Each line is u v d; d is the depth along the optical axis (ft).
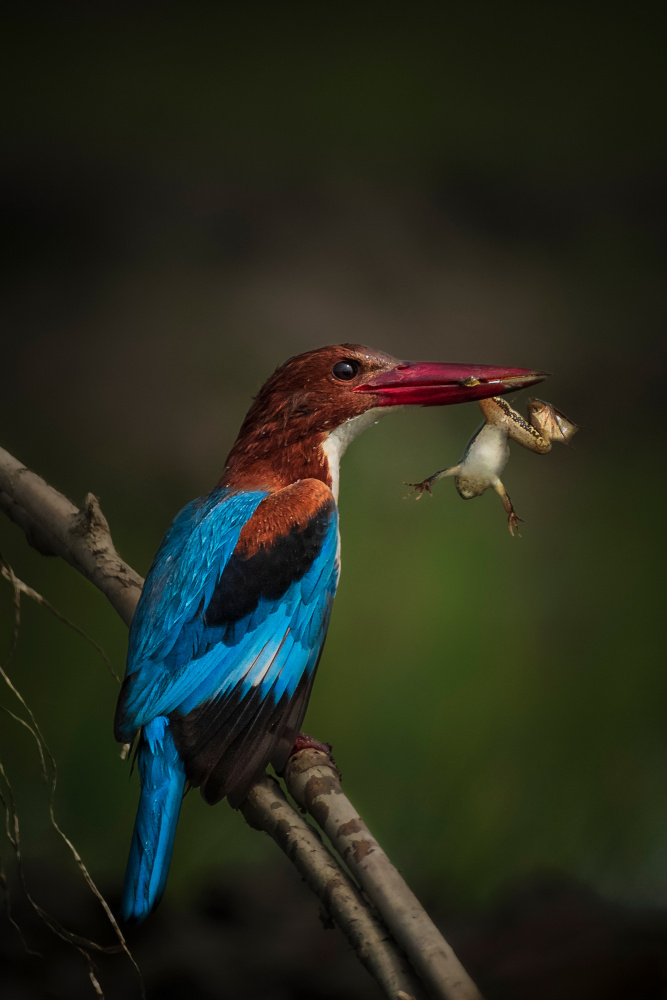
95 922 13.78
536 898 13.80
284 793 13.10
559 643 14.49
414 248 28.71
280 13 45.27
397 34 43.47
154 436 19.86
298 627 13.26
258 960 13.73
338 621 14.53
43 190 29.81
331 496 13.38
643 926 13.73
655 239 30.14
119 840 13.96
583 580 15.16
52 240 27.61
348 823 13.03
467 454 13.25
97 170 31.55
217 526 13.29
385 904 12.95
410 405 13.43
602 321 25.90
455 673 14.34
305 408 13.43
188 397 21.15
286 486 13.42
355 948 12.94
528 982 13.61
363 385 13.44
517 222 31.07
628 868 13.87
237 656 13.21
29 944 13.73
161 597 13.23
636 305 26.73
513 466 19.66
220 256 27.45
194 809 14.02
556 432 13.23
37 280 25.63
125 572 13.28
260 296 25.30
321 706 14.25
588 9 45.62
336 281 26.32
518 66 42.01
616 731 14.17
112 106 36.17
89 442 19.56
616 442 21.04
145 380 21.50
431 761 14.11
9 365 22.00
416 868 13.93
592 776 14.06
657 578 15.40
